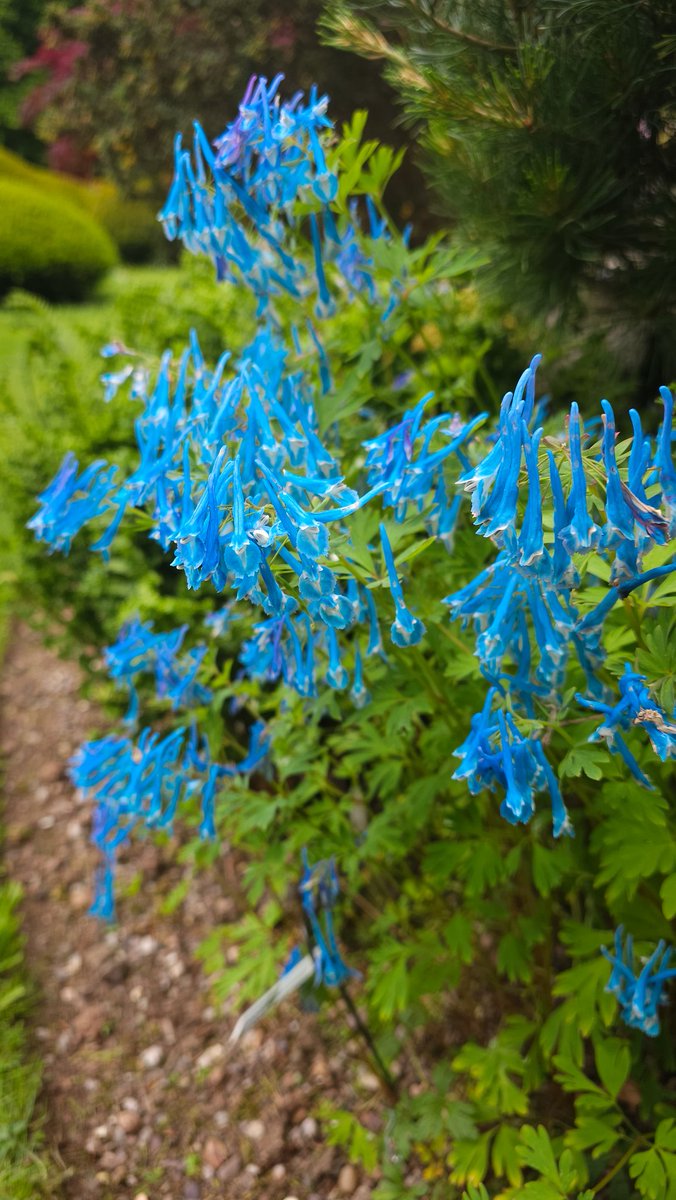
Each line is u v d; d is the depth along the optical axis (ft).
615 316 1.04
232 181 0.82
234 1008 1.17
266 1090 1.17
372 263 0.96
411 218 2.56
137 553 1.38
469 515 0.86
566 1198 0.84
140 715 1.51
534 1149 0.79
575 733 0.78
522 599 0.68
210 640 1.22
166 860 1.54
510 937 0.92
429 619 0.78
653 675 0.67
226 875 1.47
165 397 0.84
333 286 1.07
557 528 0.56
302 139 0.80
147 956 1.39
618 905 0.88
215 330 1.50
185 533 0.59
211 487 0.59
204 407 0.77
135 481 0.80
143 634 0.98
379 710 0.83
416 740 1.07
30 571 1.56
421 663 0.82
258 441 0.71
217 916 1.42
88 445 1.45
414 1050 1.15
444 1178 1.00
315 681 0.80
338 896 1.17
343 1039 1.19
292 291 0.89
